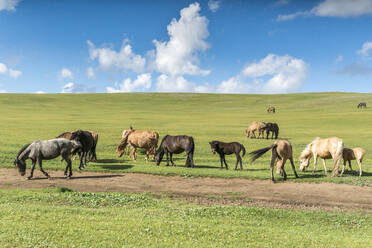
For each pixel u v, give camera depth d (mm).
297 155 28406
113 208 10250
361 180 17000
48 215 8578
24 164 15211
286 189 14977
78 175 16719
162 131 43250
